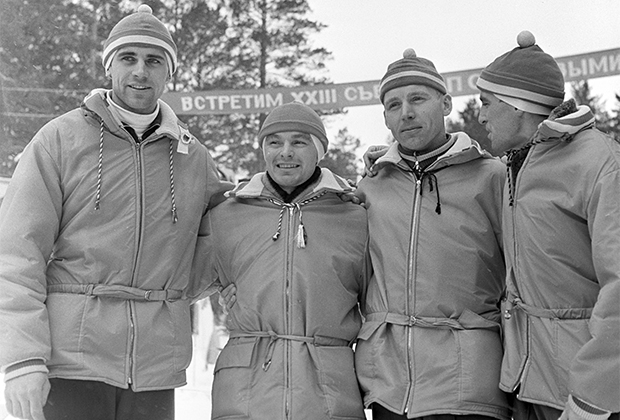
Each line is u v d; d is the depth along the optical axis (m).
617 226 2.04
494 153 2.42
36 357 2.19
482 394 2.36
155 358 2.38
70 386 2.33
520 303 2.29
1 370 2.19
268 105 10.20
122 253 2.38
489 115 2.38
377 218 2.58
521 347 2.29
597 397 2.00
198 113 10.13
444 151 2.56
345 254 2.60
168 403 2.47
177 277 2.50
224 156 13.53
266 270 2.55
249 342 2.54
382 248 2.54
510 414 2.43
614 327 1.99
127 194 2.41
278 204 2.63
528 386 2.24
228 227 2.66
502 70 2.34
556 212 2.18
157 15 13.87
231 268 2.64
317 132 2.60
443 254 2.45
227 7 14.33
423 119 2.50
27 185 2.32
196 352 7.59
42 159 2.37
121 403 2.39
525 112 2.32
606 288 2.02
